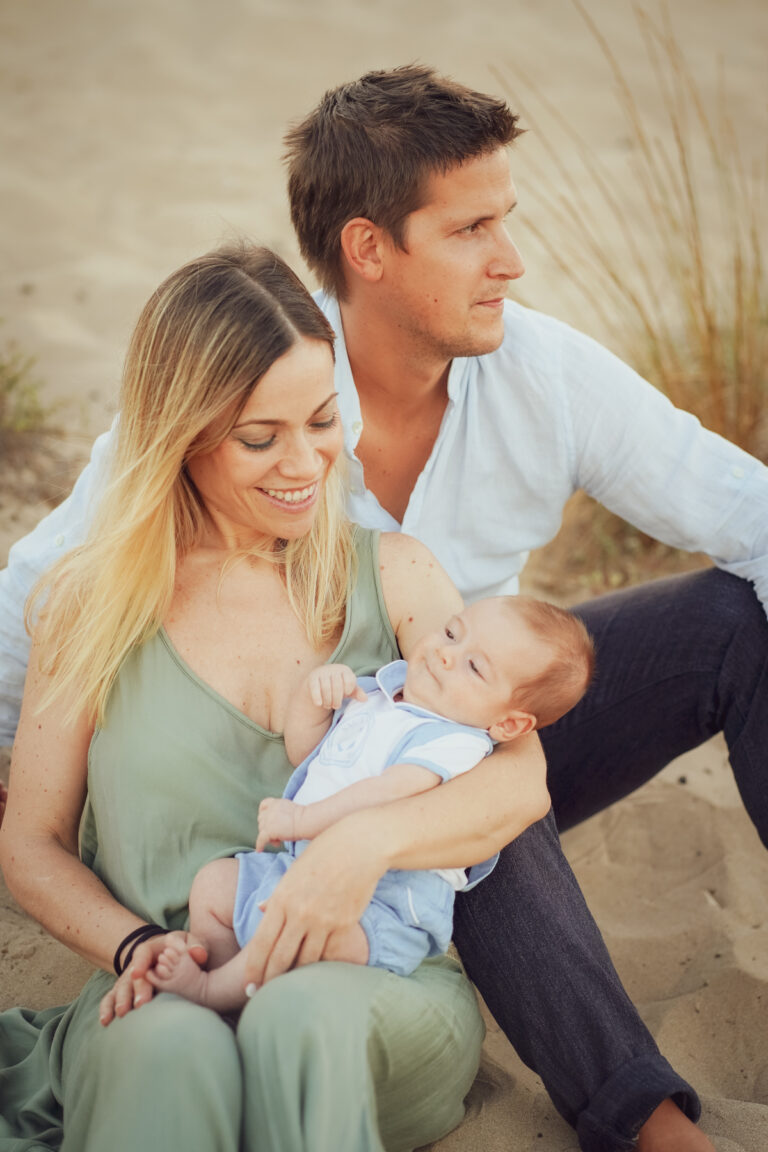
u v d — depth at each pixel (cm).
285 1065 147
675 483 215
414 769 170
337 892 156
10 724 213
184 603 183
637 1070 172
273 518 176
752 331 358
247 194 550
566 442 216
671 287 442
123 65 675
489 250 198
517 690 179
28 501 351
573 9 741
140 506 173
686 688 213
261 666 182
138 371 172
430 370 212
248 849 176
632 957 226
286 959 157
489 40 704
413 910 166
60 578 182
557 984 176
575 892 186
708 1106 186
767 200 527
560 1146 179
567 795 223
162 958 161
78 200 536
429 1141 177
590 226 516
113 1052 149
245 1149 151
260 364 164
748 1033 205
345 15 745
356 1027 151
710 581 216
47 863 176
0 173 552
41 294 462
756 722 205
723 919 230
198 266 171
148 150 587
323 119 204
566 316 443
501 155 196
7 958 218
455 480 221
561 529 363
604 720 218
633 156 575
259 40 713
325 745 178
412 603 191
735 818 258
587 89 643
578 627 185
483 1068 198
